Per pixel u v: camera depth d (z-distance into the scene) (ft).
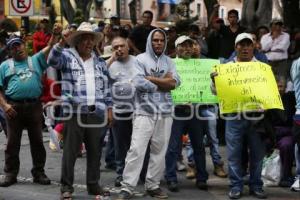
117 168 27.81
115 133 27.58
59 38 26.14
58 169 31.04
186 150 32.01
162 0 110.52
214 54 41.24
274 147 28.14
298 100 26.40
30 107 27.14
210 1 66.54
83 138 25.35
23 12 42.86
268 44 43.34
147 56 25.12
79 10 84.33
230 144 25.73
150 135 25.00
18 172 28.48
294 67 26.43
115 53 27.63
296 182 27.17
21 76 26.86
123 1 143.13
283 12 59.47
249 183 26.43
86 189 26.91
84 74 24.67
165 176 28.17
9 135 27.40
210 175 30.30
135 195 25.89
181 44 27.84
